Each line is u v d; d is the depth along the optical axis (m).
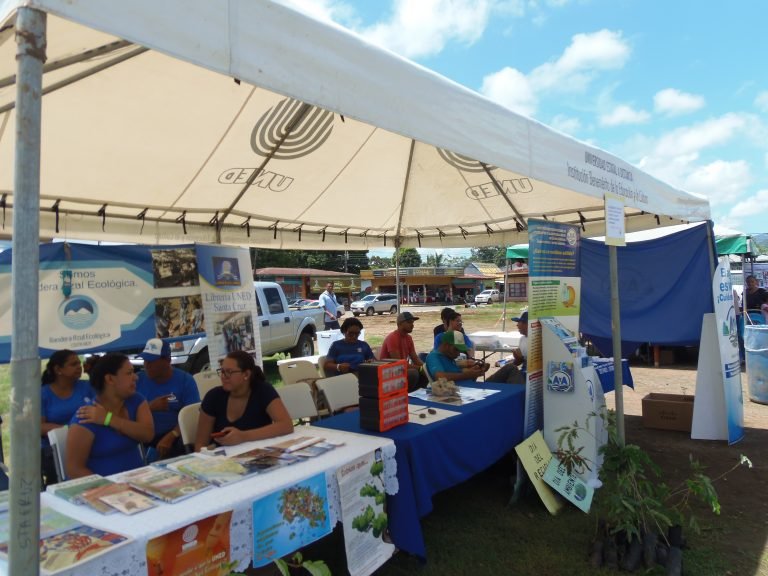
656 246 7.04
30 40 1.42
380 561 2.84
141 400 3.35
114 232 5.38
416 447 3.19
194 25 1.63
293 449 2.84
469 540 3.68
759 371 7.84
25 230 1.42
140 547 1.83
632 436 6.12
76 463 2.91
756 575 3.21
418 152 5.76
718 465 5.11
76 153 4.08
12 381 1.42
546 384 4.54
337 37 2.08
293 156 5.02
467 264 71.00
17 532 1.43
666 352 11.04
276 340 10.97
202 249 5.52
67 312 4.61
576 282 5.11
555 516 4.03
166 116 3.80
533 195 6.62
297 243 7.20
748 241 10.78
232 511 2.13
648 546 3.31
